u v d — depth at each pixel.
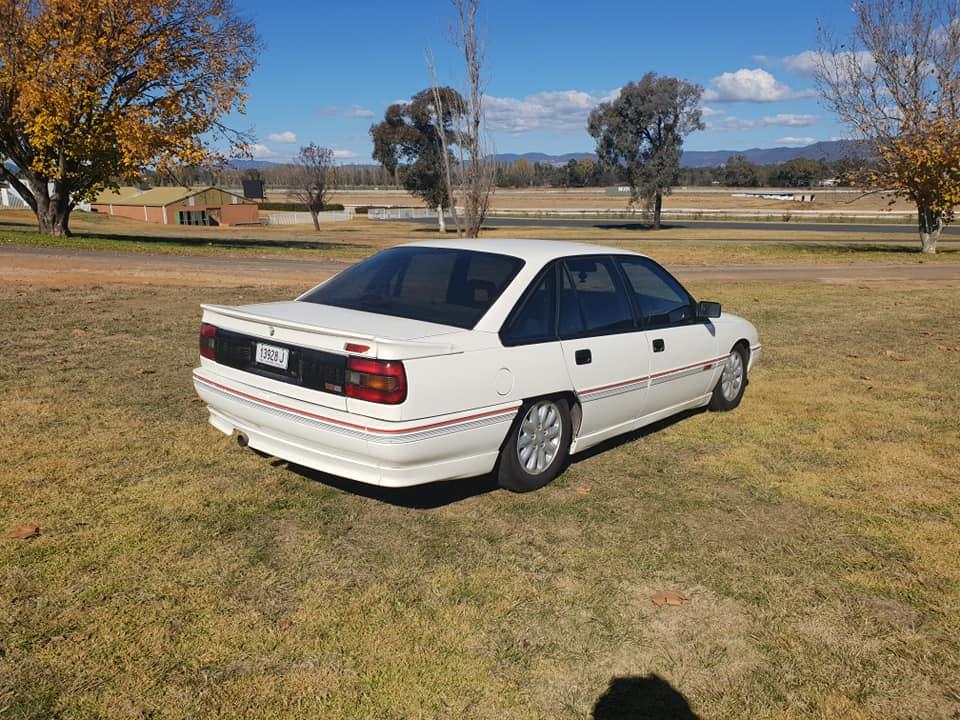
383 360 3.75
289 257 23.25
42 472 4.62
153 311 10.70
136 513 4.13
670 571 3.76
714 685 2.90
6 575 3.43
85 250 21.75
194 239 32.47
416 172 67.75
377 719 2.64
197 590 3.39
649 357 5.34
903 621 3.36
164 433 5.46
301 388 4.05
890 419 6.51
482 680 2.87
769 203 102.94
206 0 26.44
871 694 2.87
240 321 4.40
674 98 62.91
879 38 27.36
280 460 5.06
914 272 21.92
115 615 3.17
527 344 4.42
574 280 4.94
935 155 26.95
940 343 10.23
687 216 77.88
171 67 26.28
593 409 4.93
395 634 3.14
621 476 5.04
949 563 3.91
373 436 3.76
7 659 2.84
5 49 23.67
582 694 2.82
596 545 4.01
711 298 14.64
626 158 65.56
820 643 3.18
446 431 3.96
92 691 2.70
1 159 26.73
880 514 4.51
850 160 29.95
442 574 3.64
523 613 3.33
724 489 4.85
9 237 23.42
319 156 69.75
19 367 7.14
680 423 6.30
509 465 4.50
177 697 2.70
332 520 4.18
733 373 6.67
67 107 23.58
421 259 4.94
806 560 3.91
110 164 26.22
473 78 30.44
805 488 4.90
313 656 2.97
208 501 4.34
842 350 9.63
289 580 3.52
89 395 6.34
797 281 18.61
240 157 28.25
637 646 3.12
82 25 24.39
